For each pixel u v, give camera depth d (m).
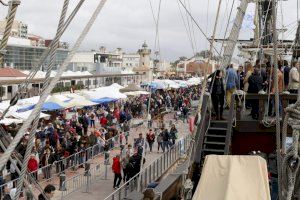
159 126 34.88
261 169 6.52
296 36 10.02
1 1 3.80
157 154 27.55
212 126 12.81
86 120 30.33
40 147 21.23
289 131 11.18
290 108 5.70
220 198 6.11
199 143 11.05
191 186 8.45
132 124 36.44
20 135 3.28
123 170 19.80
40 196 9.41
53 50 3.86
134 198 11.08
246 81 13.58
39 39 86.75
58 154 20.17
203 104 11.23
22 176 3.39
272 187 9.90
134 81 99.00
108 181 20.91
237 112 12.25
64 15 3.85
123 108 43.00
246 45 24.02
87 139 22.97
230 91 13.59
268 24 21.89
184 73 109.44
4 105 26.00
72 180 19.39
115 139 28.58
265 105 12.11
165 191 11.64
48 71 3.84
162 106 47.50
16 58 57.47
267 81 13.96
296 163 5.53
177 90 69.81
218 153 11.75
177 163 21.86
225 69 12.65
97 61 97.88
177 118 43.56
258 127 12.17
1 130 4.18
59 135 24.95
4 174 17.22
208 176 6.57
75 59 102.62
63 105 30.14
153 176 18.09
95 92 38.12
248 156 6.79
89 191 19.03
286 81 14.66
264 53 20.11
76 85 64.31
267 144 12.41
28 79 4.57
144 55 101.50
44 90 3.61
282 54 19.73
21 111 25.72
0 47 3.80
